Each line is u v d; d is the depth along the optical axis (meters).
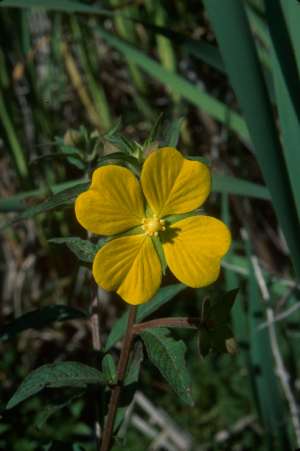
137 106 0.63
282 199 0.37
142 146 0.28
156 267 0.27
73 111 0.62
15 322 0.32
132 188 0.26
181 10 0.59
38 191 0.43
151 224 0.26
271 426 0.44
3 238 0.62
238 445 0.53
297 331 0.51
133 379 0.30
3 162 0.60
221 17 0.34
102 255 0.26
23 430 0.53
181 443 0.54
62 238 0.29
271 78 0.44
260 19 0.45
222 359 0.57
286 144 0.36
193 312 0.61
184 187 0.26
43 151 0.56
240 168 0.60
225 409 0.55
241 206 0.56
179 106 0.58
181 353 0.27
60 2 0.42
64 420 0.54
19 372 0.59
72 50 0.61
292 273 0.63
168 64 0.56
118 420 0.30
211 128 0.61
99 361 0.31
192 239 0.26
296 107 0.35
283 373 0.44
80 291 0.60
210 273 0.26
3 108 0.54
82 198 0.26
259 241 0.62
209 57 0.43
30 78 0.55
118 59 0.64
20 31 0.54
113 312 0.63
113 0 0.56
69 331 0.63
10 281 0.63
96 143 0.32
